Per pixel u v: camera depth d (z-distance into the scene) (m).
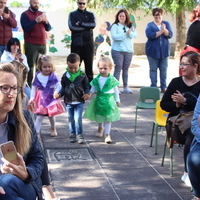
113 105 5.76
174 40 21.42
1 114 2.83
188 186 4.36
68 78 5.75
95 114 5.83
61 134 6.14
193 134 4.08
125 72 9.55
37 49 8.99
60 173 4.63
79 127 5.73
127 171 4.76
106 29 19.27
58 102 5.95
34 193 2.94
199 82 4.61
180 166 4.96
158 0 16.48
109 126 5.83
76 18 9.09
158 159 5.20
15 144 2.89
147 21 20.86
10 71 2.84
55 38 19.91
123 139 6.01
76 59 5.69
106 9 19.08
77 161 5.03
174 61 17.58
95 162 5.02
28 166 2.95
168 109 4.66
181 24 17.92
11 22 8.37
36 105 5.87
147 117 7.37
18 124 2.89
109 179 4.51
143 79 11.84
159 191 4.24
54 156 5.18
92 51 9.41
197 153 3.73
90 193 4.14
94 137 6.05
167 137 4.56
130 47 9.39
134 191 4.22
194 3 16.20
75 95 5.70
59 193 4.11
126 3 16.97
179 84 4.67
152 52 9.51
